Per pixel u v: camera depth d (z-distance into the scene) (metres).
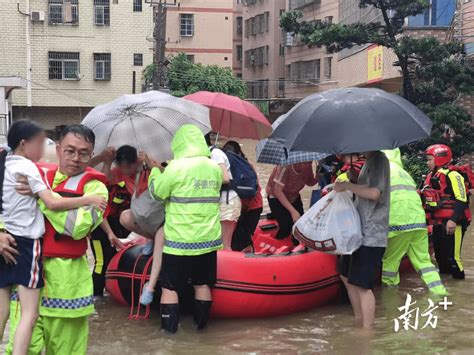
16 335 4.13
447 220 7.49
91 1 29.36
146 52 30.00
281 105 46.78
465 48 16.09
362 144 5.12
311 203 8.05
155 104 6.41
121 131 6.52
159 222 5.85
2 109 22.80
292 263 6.27
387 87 27.41
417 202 6.91
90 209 4.28
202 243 5.50
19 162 4.23
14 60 28.73
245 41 52.53
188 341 5.54
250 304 6.00
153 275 5.90
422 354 5.18
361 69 27.67
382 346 5.38
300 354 5.22
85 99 29.73
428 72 15.73
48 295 4.34
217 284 5.90
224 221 6.54
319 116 5.33
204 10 43.09
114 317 6.23
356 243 5.65
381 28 17.44
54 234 4.31
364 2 16.50
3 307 4.31
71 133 4.35
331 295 6.62
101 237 6.82
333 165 7.63
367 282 5.73
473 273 7.89
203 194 5.52
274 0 47.12
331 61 40.34
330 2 39.69
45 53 29.08
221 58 43.56
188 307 6.17
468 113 15.33
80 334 4.52
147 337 5.65
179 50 43.03
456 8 18.44
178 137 5.70
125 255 6.41
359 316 6.12
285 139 5.47
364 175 5.71
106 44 29.67
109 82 29.83
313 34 16.61
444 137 15.08
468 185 7.56
